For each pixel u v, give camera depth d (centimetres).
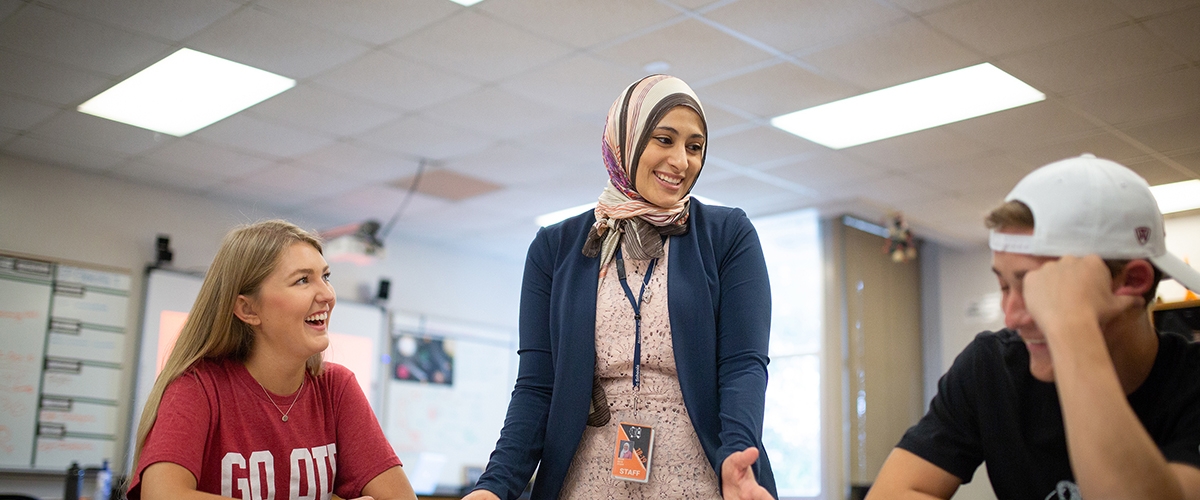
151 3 441
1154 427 123
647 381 175
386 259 877
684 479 169
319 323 190
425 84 534
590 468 175
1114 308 114
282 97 557
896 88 527
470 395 916
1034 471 134
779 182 712
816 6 430
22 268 672
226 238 191
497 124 596
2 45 486
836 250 811
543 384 188
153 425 178
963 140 602
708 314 176
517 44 479
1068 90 515
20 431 655
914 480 144
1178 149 595
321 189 749
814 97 542
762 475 164
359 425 200
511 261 989
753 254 182
